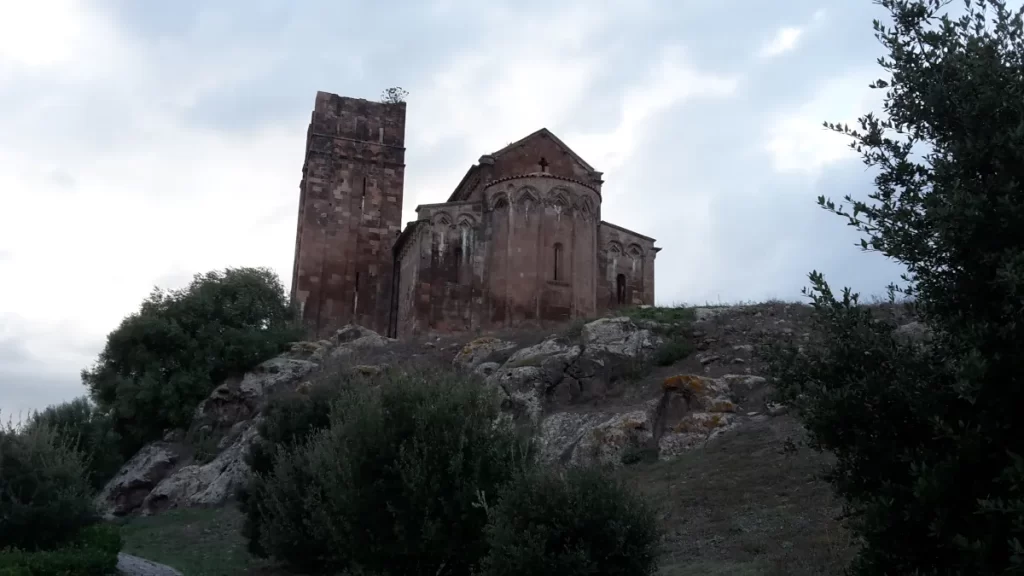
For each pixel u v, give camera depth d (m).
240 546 25.30
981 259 8.31
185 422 39.78
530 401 29.17
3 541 19.28
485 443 15.39
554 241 44.66
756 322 32.88
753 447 21.94
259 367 40.91
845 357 9.31
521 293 43.56
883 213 9.30
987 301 8.55
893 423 8.83
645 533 12.08
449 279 44.97
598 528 11.80
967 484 8.00
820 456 19.64
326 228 55.09
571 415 28.23
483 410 16.05
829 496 17.23
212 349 41.84
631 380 29.84
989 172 8.64
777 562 14.13
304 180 59.41
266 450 23.75
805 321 31.67
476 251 45.41
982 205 8.11
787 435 22.09
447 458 15.08
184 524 29.17
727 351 30.05
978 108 8.64
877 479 8.96
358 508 15.22
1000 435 7.80
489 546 13.78
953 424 8.34
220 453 36.22
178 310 42.44
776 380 10.21
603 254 48.22
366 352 40.47
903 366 8.88
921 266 9.12
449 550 14.50
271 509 21.09
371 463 15.41
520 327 42.72
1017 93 8.47
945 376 8.71
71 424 36.19
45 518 19.52
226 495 32.28
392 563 15.16
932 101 9.14
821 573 13.34
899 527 8.45
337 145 56.75
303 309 53.19
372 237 55.84
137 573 20.47
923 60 9.66
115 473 38.34
